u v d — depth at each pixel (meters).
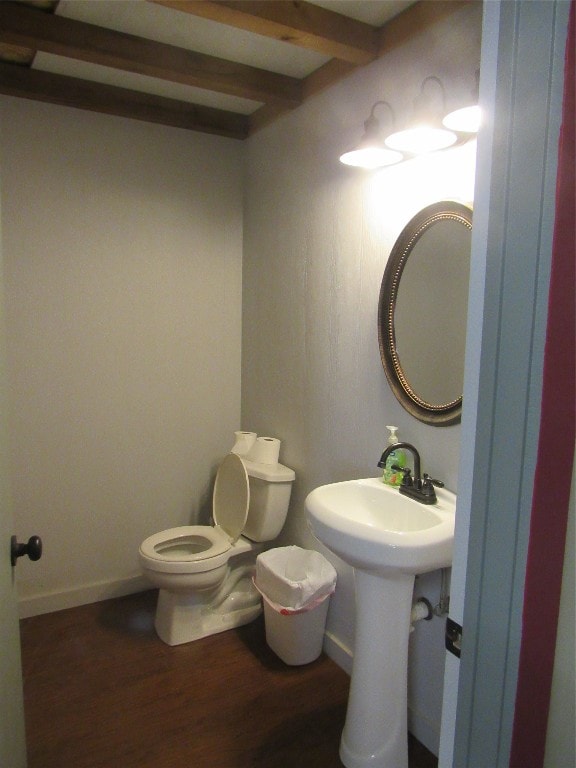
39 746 1.82
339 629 2.33
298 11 1.78
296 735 1.91
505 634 0.70
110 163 2.67
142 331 2.83
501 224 0.68
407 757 1.78
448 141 1.68
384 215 2.01
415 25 1.79
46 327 2.59
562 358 0.62
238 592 2.66
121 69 2.13
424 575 1.87
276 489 2.54
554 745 0.66
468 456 0.75
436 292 1.76
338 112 2.22
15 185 2.47
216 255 3.00
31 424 2.60
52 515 2.69
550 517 0.64
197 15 1.70
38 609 2.67
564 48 0.60
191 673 2.24
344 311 2.24
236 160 3.00
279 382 2.75
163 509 2.99
